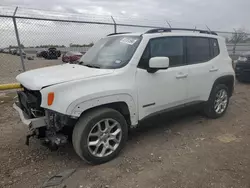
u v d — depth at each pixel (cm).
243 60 888
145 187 281
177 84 414
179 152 364
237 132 443
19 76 374
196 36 460
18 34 652
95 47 443
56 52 1296
